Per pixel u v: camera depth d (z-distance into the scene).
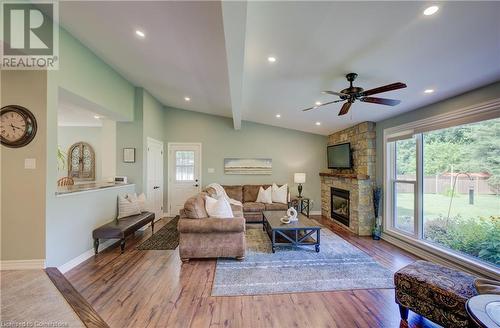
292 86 3.48
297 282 2.67
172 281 2.68
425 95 3.09
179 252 3.33
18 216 2.63
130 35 2.80
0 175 2.62
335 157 5.80
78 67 3.15
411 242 3.70
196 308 2.18
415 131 3.68
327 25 2.01
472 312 1.31
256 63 2.80
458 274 1.98
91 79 3.42
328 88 3.40
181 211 3.40
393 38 2.06
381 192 4.46
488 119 2.63
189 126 6.34
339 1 1.71
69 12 2.52
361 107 3.87
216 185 5.64
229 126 6.44
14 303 1.89
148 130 5.18
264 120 6.09
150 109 5.28
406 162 4.00
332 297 2.38
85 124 7.19
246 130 6.47
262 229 4.98
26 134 2.62
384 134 4.41
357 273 2.91
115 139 4.97
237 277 2.79
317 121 5.33
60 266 2.86
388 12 1.76
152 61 3.49
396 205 4.21
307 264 3.18
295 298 2.36
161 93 5.14
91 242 3.44
